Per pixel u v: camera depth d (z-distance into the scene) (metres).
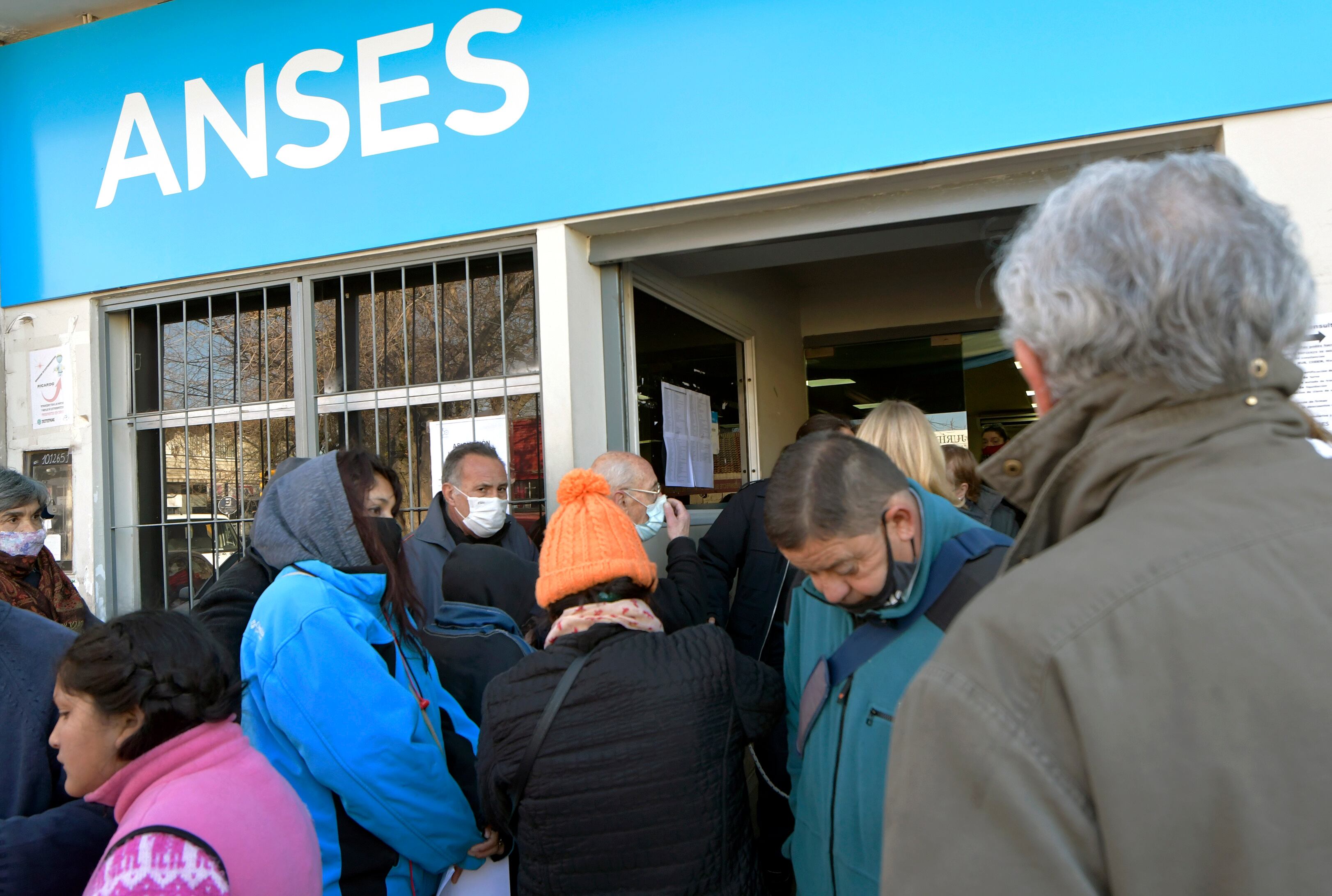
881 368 5.51
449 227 2.67
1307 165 1.98
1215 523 0.60
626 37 2.48
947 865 0.59
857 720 1.24
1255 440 0.63
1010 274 0.74
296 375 2.96
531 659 1.37
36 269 3.21
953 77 2.21
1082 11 2.12
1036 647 0.59
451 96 2.66
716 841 1.27
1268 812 0.52
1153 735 0.55
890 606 1.20
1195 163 0.67
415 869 1.52
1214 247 0.61
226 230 2.94
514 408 2.74
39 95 3.20
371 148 2.75
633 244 2.68
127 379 3.23
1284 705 0.53
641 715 1.28
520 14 2.59
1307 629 0.54
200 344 3.17
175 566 3.15
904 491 1.19
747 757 2.76
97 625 1.16
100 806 1.31
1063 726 0.58
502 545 2.58
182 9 3.00
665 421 3.22
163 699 1.09
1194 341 0.61
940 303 4.78
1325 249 1.97
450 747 1.67
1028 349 0.73
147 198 3.05
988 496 2.66
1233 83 2.02
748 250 2.84
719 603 2.52
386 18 2.73
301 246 2.84
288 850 1.11
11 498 2.34
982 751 0.59
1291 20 1.98
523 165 2.59
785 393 4.64
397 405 2.89
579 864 1.25
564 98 2.55
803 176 2.33
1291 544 0.57
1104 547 0.62
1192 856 0.54
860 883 1.20
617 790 1.25
